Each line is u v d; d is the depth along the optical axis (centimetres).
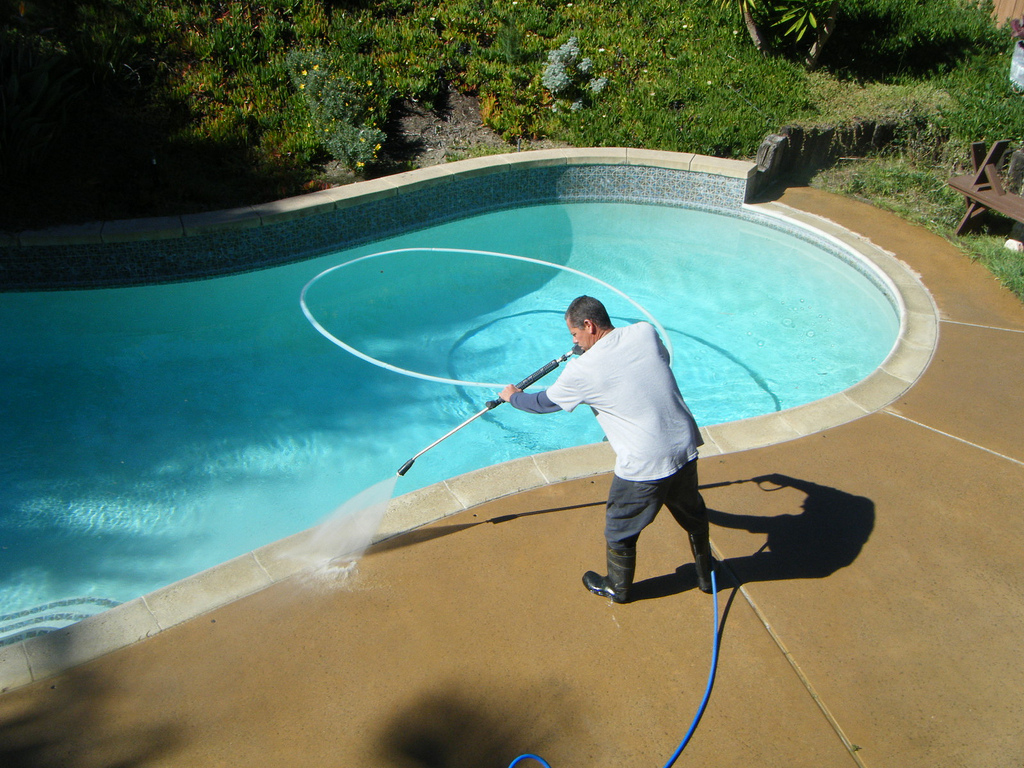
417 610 302
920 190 832
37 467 464
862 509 363
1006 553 337
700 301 684
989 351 515
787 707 264
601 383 258
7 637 348
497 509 358
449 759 244
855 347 609
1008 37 1110
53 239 626
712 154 880
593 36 1012
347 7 962
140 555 406
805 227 760
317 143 794
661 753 247
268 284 695
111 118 747
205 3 875
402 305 675
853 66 1041
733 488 378
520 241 796
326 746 248
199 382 559
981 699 268
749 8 995
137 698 263
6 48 695
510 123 905
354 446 504
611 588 298
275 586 312
